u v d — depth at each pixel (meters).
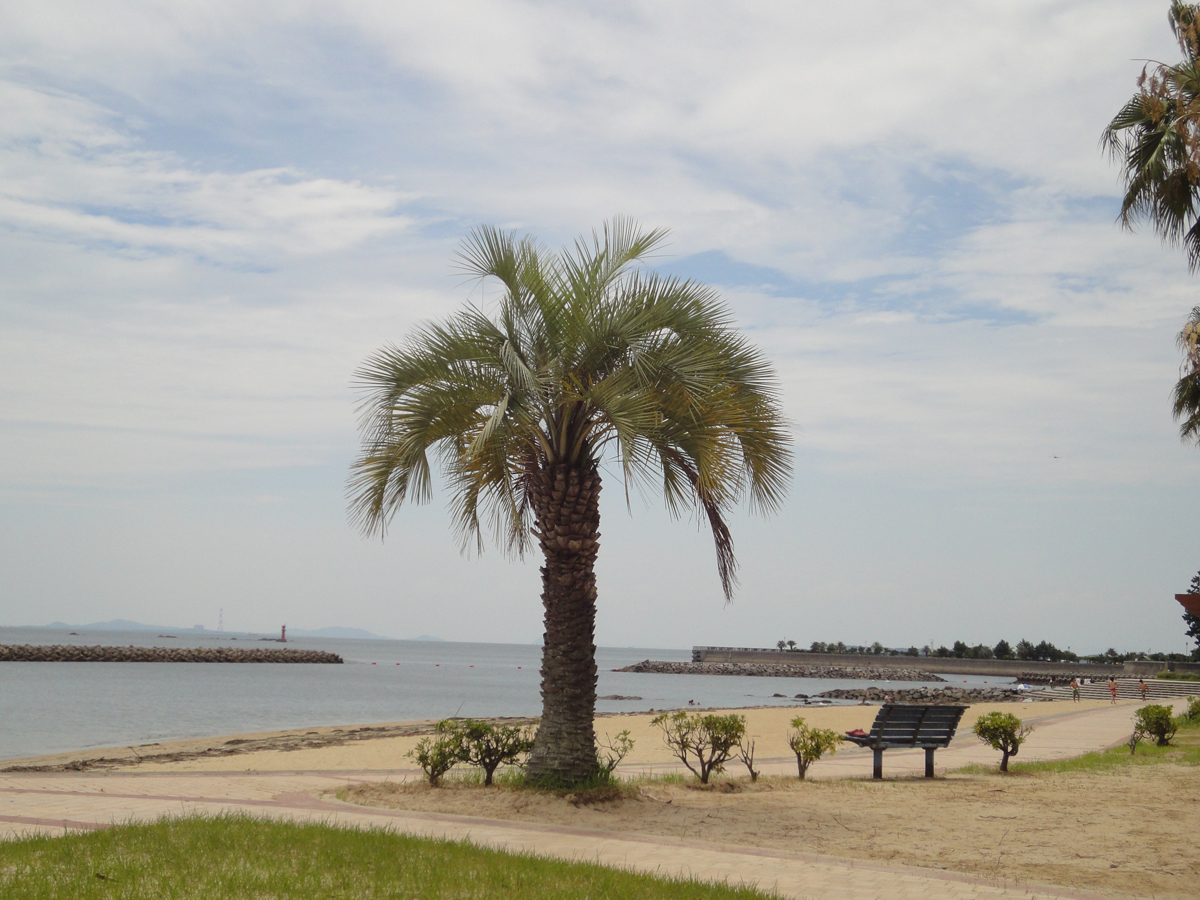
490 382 10.44
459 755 10.82
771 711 39.41
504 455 10.50
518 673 117.31
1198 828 8.87
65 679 64.00
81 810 9.08
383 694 59.72
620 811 9.49
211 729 32.34
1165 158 12.11
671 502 11.12
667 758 18.05
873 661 115.38
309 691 60.34
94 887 5.75
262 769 16.36
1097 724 24.45
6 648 93.69
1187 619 71.81
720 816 9.38
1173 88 11.23
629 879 6.24
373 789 10.55
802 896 6.03
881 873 6.80
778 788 11.72
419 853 6.86
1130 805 10.27
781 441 11.18
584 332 10.58
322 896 5.74
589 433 10.95
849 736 12.85
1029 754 16.70
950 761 15.61
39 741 27.08
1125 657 100.69
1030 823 9.10
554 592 10.70
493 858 6.81
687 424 10.57
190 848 6.82
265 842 7.06
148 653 106.69
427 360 10.58
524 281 11.03
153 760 19.00
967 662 108.19
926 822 9.16
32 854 6.62
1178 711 32.09
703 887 6.05
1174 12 11.80
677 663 129.00
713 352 10.68
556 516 10.66
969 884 6.47
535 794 9.87
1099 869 7.07
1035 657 108.62
